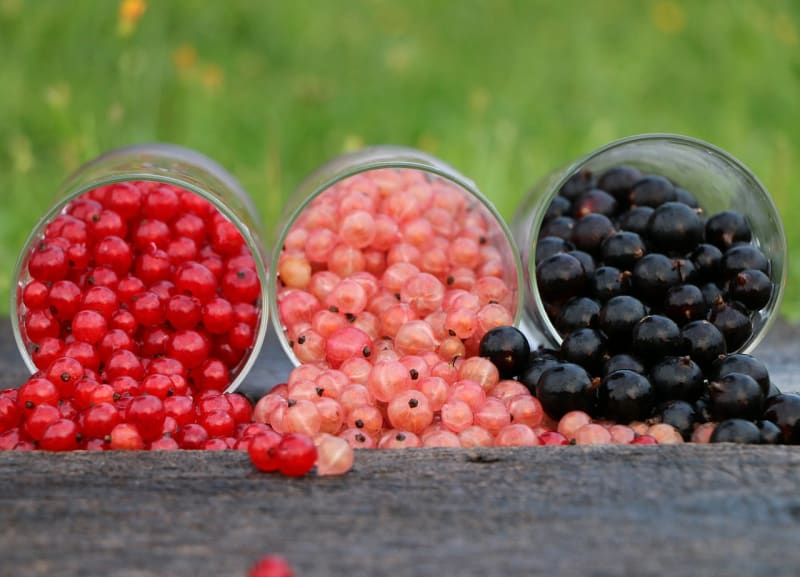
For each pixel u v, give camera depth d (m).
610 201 0.66
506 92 1.01
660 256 0.63
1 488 0.56
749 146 0.90
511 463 0.58
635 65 1.04
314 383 0.61
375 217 0.65
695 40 1.07
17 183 0.81
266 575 0.52
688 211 0.63
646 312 0.62
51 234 0.63
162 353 0.63
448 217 0.66
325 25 1.07
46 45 0.92
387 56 1.04
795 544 0.54
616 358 0.61
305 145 0.95
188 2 1.04
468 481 0.57
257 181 0.87
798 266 0.80
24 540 0.54
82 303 0.62
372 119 0.98
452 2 1.13
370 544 0.54
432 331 0.63
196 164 0.67
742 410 0.59
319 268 0.66
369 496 0.56
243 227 0.62
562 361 0.62
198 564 0.54
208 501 0.56
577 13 1.12
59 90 0.84
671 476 0.57
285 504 0.56
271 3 1.08
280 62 1.04
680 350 0.61
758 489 0.56
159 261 0.63
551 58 1.06
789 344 0.71
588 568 0.53
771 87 0.98
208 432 0.60
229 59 1.02
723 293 0.64
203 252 0.64
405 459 0.58
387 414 0.62
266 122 0.95
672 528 0.55
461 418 0.60
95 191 0.65
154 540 0.54
